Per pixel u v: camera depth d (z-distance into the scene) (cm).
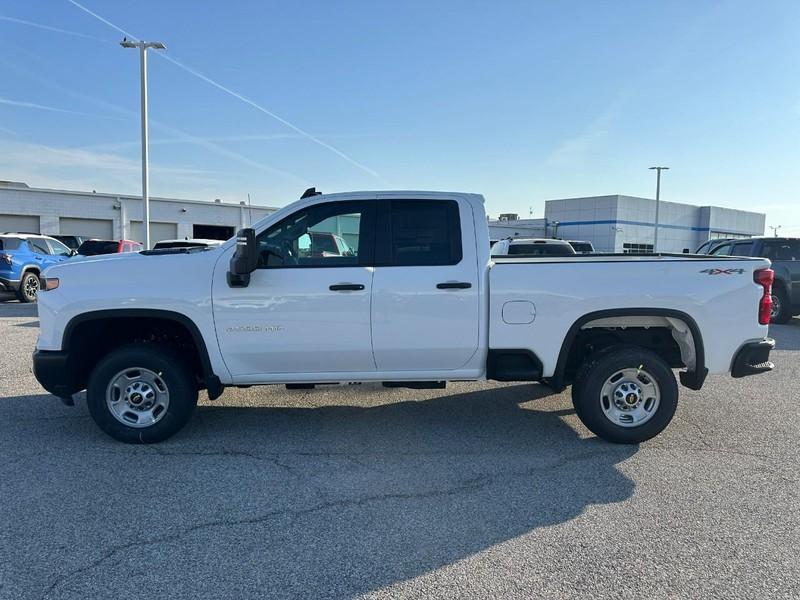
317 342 491
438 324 493
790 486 423
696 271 499
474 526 362
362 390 700
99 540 342
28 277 1652
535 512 381
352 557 326
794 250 1318
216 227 4566
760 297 507
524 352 498
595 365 501
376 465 462
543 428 558
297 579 304
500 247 1664
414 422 574
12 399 638
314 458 475
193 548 334
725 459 477
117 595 289
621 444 510
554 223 5631
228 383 504
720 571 312
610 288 494
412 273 490
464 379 515
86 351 514
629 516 376
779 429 552
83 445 500
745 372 508
